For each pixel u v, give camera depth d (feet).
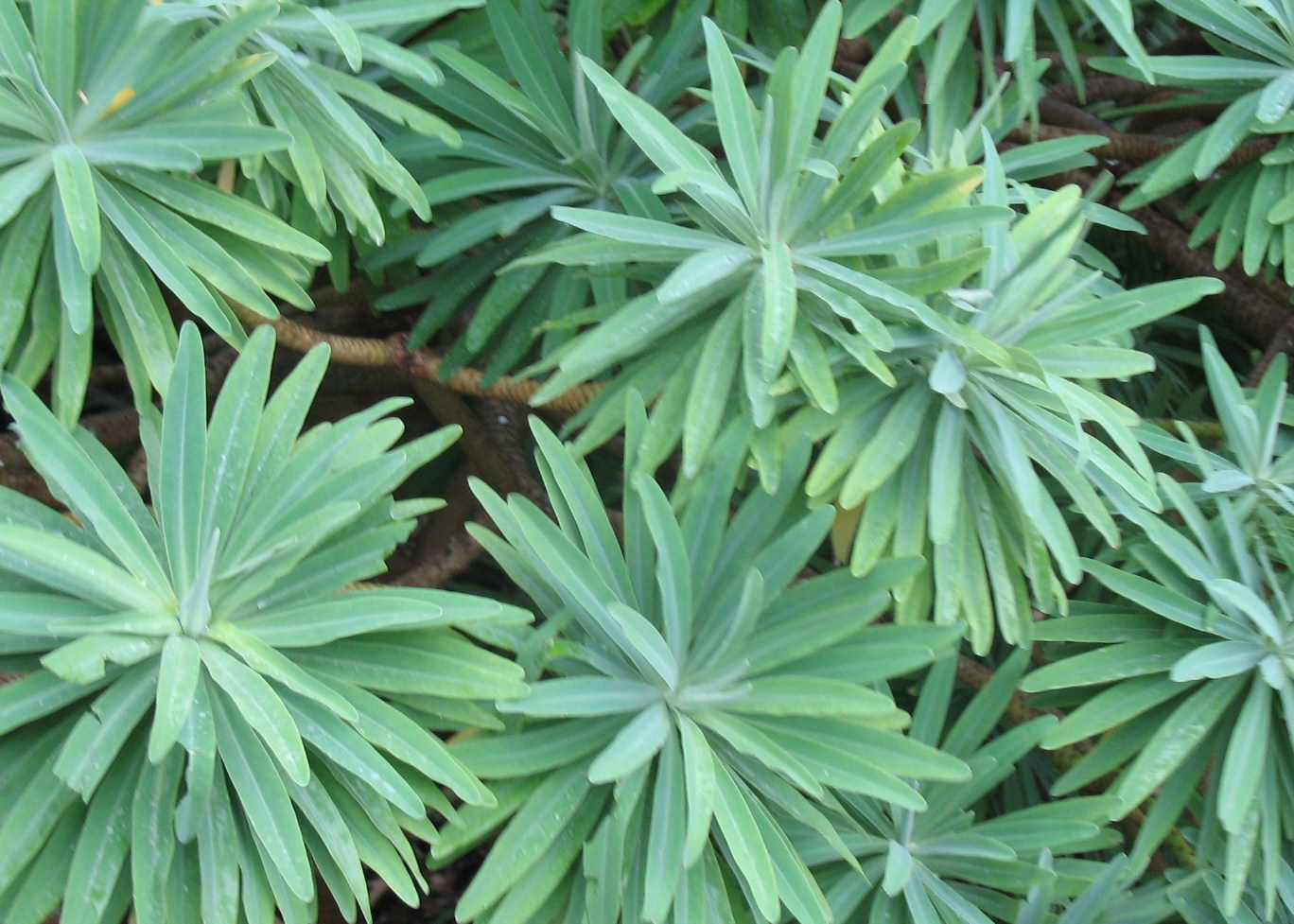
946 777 3.24
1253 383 4.18
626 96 3.34
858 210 3.56
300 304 3.37
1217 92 3.97
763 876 3.14
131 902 3.13
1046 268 3.46
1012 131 4.30
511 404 4.40
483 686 3.15
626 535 3.38
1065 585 4.05
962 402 3.35
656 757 3.32
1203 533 3.53
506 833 3.19
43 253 3.25
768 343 3.22
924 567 3.49
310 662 3.16
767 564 3.33
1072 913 3.51
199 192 3.31
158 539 3.20
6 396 3.04
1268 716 3.44
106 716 3.01
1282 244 3.80
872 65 3.45
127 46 3.24
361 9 3.48
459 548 4.11
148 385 3.26
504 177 3.75
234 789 3.14
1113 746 3.53
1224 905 3.40
